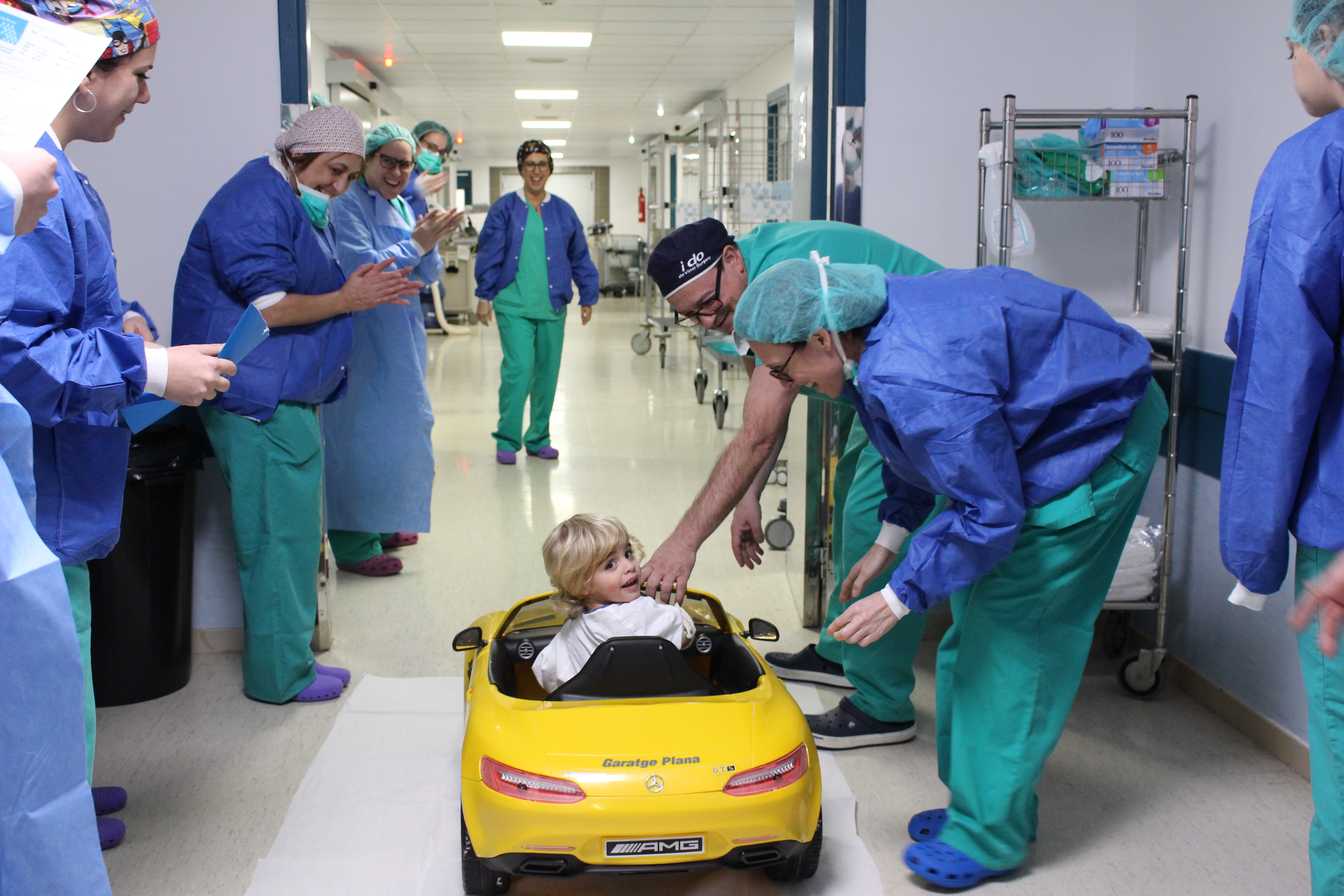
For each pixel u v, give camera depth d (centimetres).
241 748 263
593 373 963
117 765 253
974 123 321
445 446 647
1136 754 260
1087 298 192
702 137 895
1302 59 153
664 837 174
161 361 161
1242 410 161
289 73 298
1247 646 271
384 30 953
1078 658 197
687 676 204
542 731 183
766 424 215
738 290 225
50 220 147
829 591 344
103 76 161
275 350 264
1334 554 156
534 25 936
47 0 151
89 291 162
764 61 1142
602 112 1642
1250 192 264
